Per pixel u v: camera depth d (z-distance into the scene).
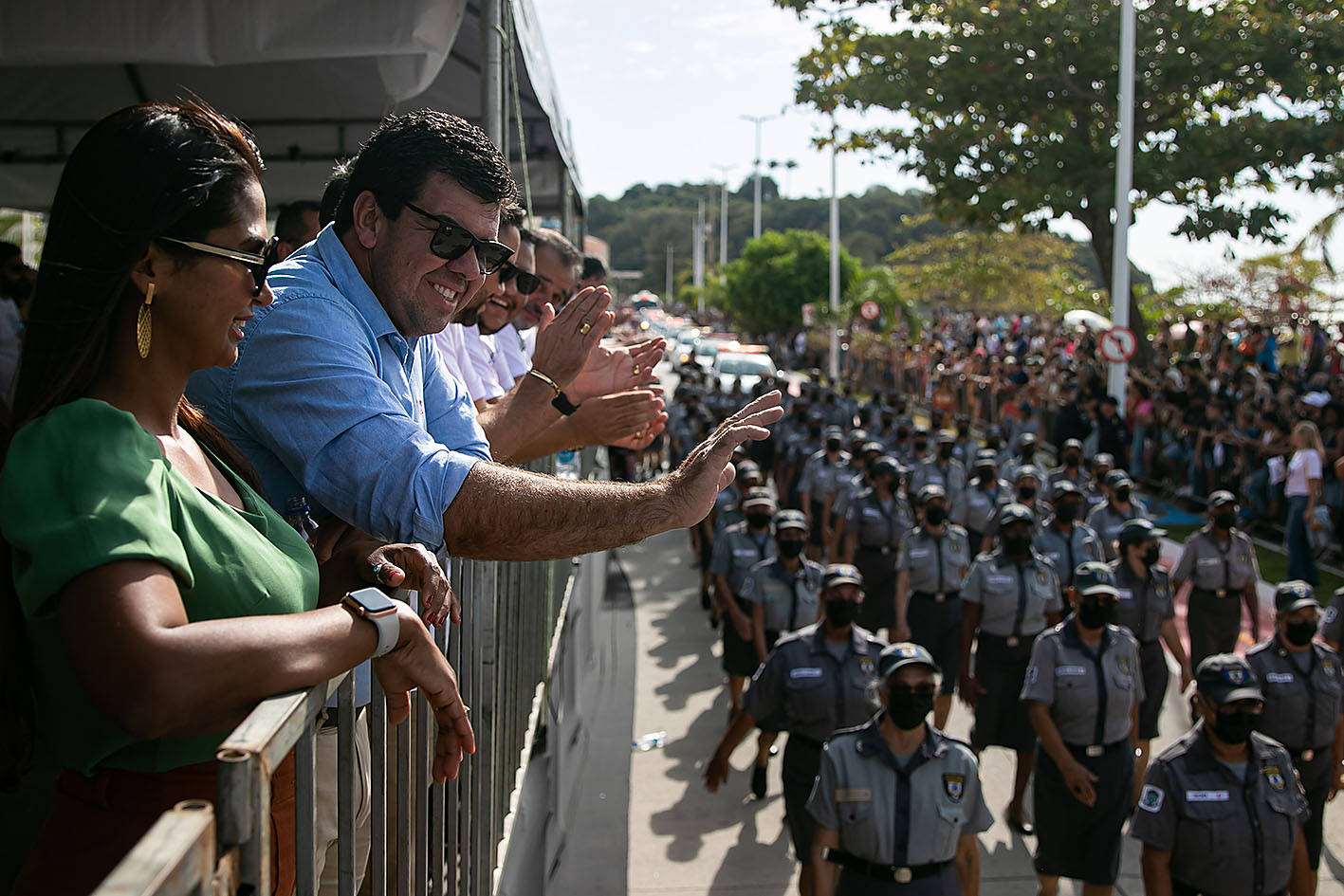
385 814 1.77
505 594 3.38
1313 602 6.26
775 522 8.34
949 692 8.69
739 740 6.59
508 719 3.52
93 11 4.35
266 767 1.06
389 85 4.63
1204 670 5.14
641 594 12.79
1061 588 9.09
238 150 1.41
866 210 108.50
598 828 6.52
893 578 10.43
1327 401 14.64
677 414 19.14
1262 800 5.04
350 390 1.73
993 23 17.19
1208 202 17.38
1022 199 17.42
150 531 1.17
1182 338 22.72
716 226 117.50
